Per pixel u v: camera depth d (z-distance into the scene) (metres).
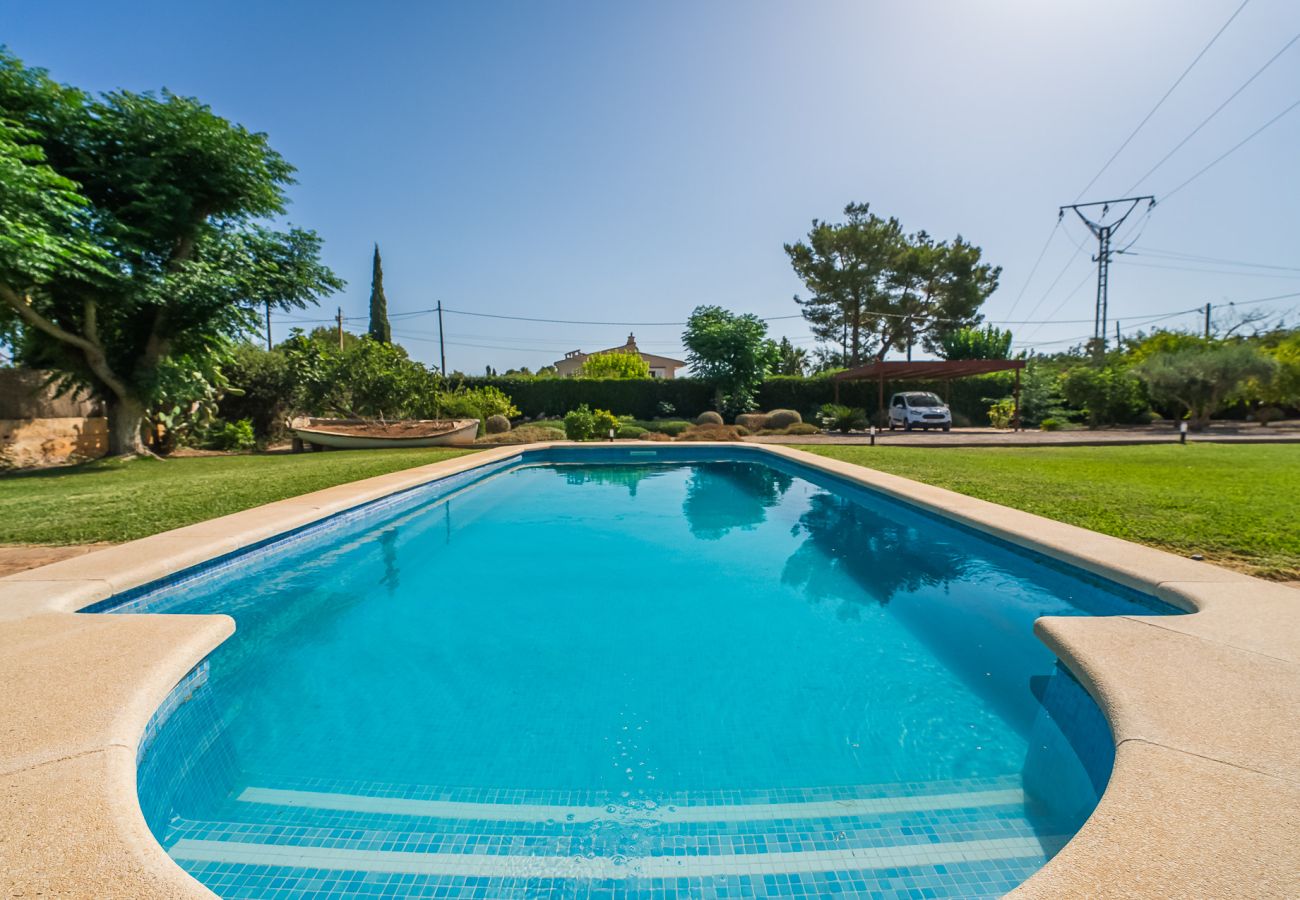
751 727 2.42
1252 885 1.09
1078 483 6.77
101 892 1.10
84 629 2.51
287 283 13.09
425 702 2.64
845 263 31.08
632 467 12.16
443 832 1.79
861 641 3.29
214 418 15.48
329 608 3.89
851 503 7.55
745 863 1.65
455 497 8.45
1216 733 1.63
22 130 8.79
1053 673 2.82
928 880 1.59
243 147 11.04
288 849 1.71
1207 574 3.15
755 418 20.75
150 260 11.01
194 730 2.40
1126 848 1.19
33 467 10.95
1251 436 14.58
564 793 2.00
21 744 1.63
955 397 24.75
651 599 4.05
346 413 17.47
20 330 10.86
